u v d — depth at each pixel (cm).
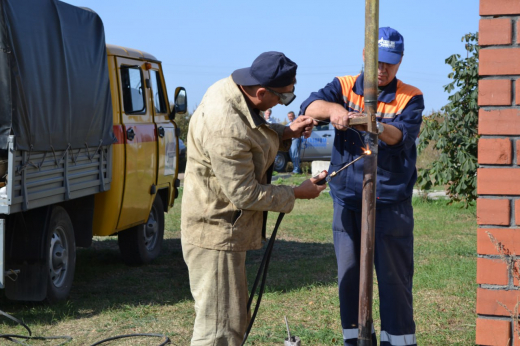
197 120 318
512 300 306
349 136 353
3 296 622
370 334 299
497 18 296
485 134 303
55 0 585
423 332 493
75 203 662
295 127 338
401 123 335
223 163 304
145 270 779
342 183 357
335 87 360
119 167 699
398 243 355
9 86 496
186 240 332
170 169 855
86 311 577
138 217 761
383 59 332
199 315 333
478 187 306
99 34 666
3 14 496
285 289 650
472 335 480
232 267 328
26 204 513
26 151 514
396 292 358
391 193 347
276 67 300
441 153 982
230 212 324
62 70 578
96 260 841
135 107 763
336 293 627
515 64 295
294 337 329
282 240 988
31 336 496
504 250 304
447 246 877
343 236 368
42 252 567
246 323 342
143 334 497
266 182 340
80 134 608
